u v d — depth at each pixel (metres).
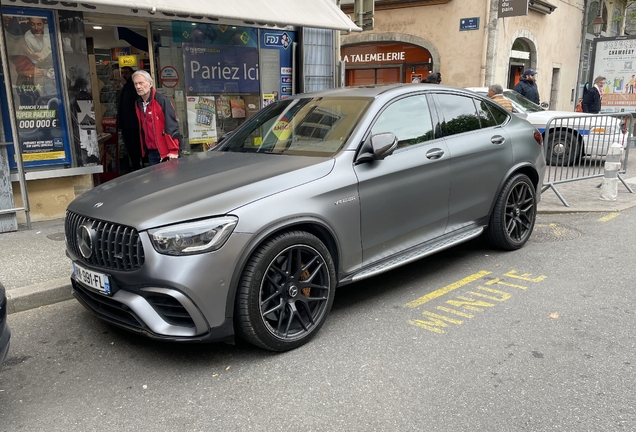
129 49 8.06
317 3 8.47
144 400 3.10
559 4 17.34
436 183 4.54
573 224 6.82
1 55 5.70
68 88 6.54
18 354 3.70
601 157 8.49
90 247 3.47
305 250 3.59
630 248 5.75
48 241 5.82
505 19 14.14
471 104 5.24
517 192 5.60
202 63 8.13
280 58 9.05
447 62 14.53
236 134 4.93
